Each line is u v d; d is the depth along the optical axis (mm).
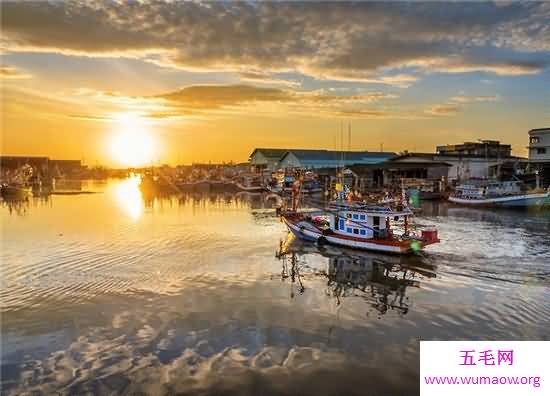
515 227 35688
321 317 15289
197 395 10336
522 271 21234
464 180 66750
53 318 15312
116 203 64375
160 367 11688
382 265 22969
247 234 34219
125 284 19578
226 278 20594
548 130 63469
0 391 10617
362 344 13031
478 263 22969
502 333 13750
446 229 34531
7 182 90250
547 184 62312
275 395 10328
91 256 25609
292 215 34781
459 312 15672
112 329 14289
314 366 11680
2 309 16266
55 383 10938
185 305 16625
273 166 106875
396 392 10477
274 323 14719
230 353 12469
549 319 14875
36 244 29734
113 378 11141
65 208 56406
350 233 28328
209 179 117500
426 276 20641
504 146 88688
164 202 66250
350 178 71875
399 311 15883
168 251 27219
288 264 23562
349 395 10320
